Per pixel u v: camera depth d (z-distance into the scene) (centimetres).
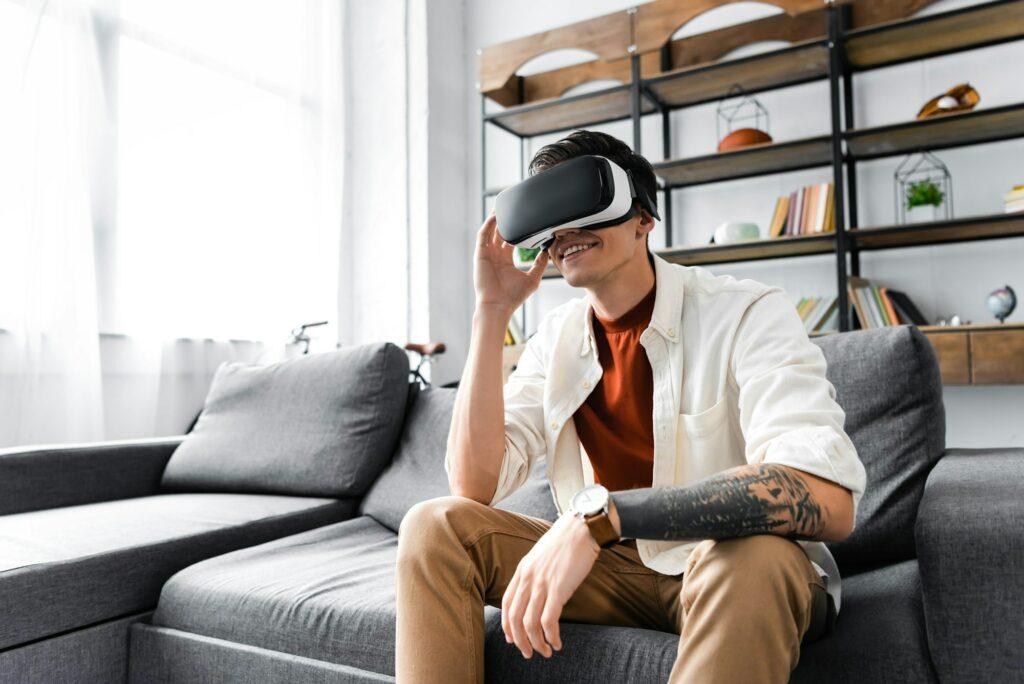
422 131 387
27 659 108
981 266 297
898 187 315
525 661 86
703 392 89
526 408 105
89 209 253
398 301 382
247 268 320
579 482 100
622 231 89
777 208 314
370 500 166
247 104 325
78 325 248
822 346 116
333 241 370
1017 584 70
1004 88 296
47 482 167
